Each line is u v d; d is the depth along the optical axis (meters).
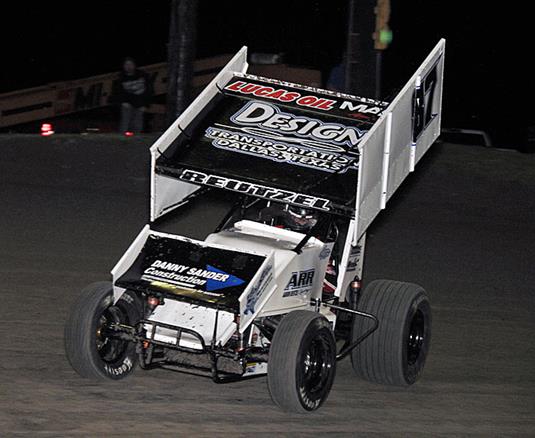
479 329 19.84
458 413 14.47
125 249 23.61
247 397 13.98
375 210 14.47
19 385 13.49
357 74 31.30
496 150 34.56
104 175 30.52
